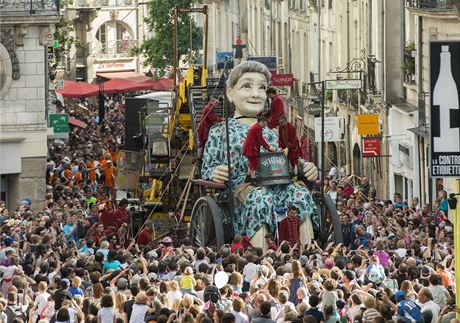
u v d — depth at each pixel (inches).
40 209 2630.4
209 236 1868.8
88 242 1764.3
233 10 4608.8
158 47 4320.9
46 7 2596.0
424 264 1473.9
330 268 1470.2
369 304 1229.7
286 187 1862.7
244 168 1877.5
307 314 1226.6
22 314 1326.3
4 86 2593.5
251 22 4421.8
